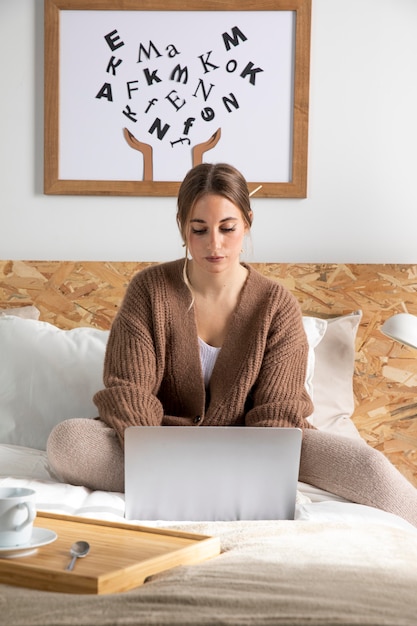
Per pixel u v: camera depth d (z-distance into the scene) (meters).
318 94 2.78
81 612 0.94
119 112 2.78
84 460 1.82
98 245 2.80
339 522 1.50
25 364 2.38
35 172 2.81
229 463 1.63
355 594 1.02
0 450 2.13
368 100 2.77
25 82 2.80
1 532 1.20
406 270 2.70
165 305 2.10
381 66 2.77
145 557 1.20
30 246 2.80
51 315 2.75
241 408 2.04
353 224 2.78
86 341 2.44
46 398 2.33
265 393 2.02
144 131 2.78
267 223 2.78
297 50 2.74
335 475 1.85
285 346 2.07
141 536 1.34
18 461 2.04
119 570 1.11
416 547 1.36
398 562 1.23
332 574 1.12
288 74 2.76
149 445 1.62
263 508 1.64
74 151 2.79
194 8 2.75
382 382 2.68
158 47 2.77
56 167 2.79
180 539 1.33
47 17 2.77
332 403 2.52
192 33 2.76
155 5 2.75
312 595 1.01
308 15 2.74
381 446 2.68
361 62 2.77
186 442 1.62
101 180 2.79
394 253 2.78
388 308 2.70
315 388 2.53
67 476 1.84
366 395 2.68
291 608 0.95
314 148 2.78
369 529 1.46
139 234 2.80
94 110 2.79
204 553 1.28
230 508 1.63
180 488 1.63
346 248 2.78
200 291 2.12
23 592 1.07
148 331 2.07
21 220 2.81
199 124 2.77
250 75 2.76
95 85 2.78
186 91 2.77
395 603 1.00
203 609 0.95
